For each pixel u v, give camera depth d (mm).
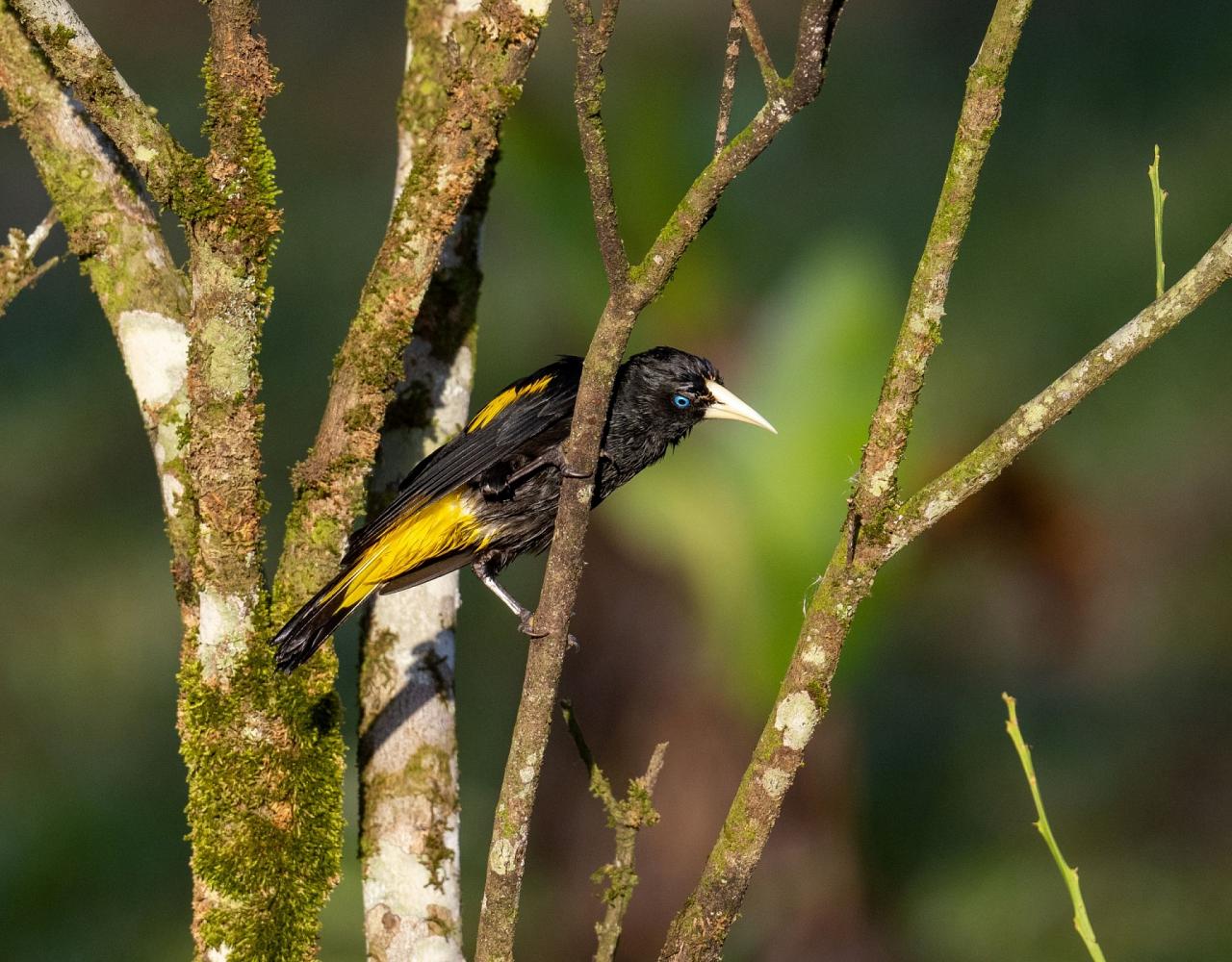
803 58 4238
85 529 20109
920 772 16422
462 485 7559
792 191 23297
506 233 21438
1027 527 15359
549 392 7738
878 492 4664
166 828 16062
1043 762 16672
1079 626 16625
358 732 6383
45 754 17000
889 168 24141
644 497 9953
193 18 29141
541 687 5156
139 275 5945
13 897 14992
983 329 21297
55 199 5961
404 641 6426
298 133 27125
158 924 14875
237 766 5465
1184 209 22812
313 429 20625
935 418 16078
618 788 11727
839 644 4773
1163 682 17562
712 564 9875
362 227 24391
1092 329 21156
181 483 5797
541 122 10023
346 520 5816
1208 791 16109
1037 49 26641
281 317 22344
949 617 17141
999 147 24906
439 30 6379
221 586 5453
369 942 6133
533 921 12734
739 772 11555
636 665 11547
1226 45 25500
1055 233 22812
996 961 14062
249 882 5402
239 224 5246
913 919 14336
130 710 17688
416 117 6418
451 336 7070
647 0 20781
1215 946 14086
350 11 30156
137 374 5906
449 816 6227
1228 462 19297
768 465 9789
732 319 10508
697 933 4938
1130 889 14977
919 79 26516
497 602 18938
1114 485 19312
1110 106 25266
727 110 4598
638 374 8414
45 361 22719
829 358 9750
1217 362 20484
